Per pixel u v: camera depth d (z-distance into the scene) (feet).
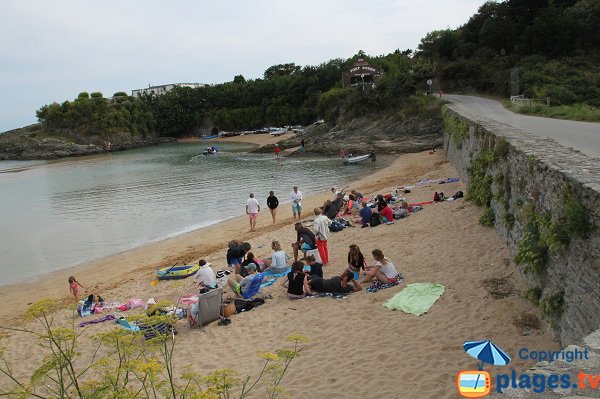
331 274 39.29
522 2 208.23
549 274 24.23
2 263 64.18
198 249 60.18
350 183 99.14
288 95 325.42
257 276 37.37
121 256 62.80
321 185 102.63
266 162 161.07
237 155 195.52
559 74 160.76
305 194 92.94
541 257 24.85
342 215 61.93
